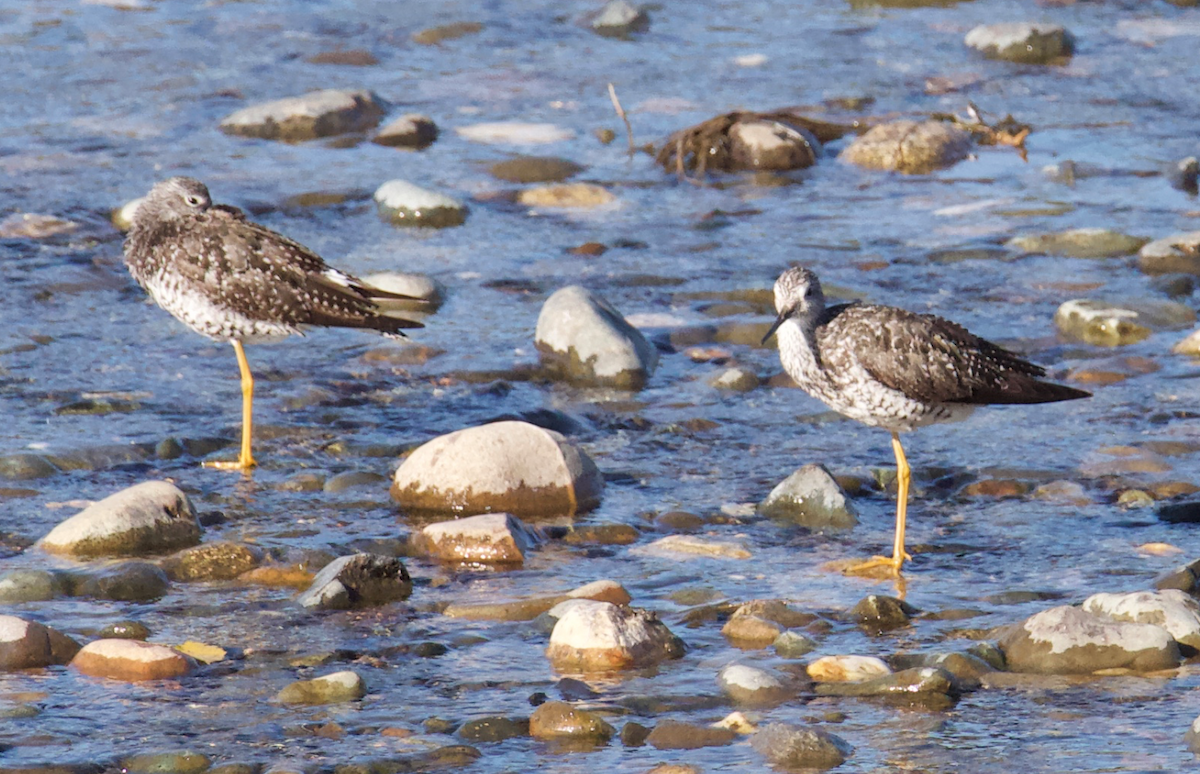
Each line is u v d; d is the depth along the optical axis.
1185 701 8.94
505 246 19.66
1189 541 11.59
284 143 23.84
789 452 13.77
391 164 22.86
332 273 13.82
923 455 13.64
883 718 8.84
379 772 8.26
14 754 8.41
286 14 30.95
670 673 9.55
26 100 25.41
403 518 12.27
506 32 30.16
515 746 8.59
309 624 10.30
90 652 9.59
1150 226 20.03
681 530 12.12
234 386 15.27
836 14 31.59
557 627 9.89
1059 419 14.32
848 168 23.12
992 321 16.88
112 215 20.34
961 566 11.30
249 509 12.41
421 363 15.90
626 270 18.75
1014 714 8.84
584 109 25.58
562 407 14.80
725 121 23.25
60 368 15.55
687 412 14.72
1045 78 27.11
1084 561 11.28
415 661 9.74
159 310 17.48
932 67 27.75
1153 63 27.91
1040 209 20.88
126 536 11.48
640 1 32.28
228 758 8.41
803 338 11.85
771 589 10.92
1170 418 14.19
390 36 29.70
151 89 26.12
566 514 12.38
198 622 10.33
